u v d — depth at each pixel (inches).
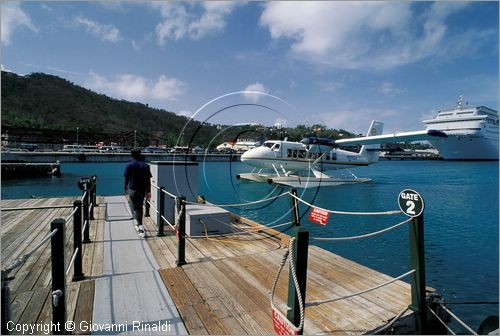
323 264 171.6
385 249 324.8
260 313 116.7
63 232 98.0
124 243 207.0
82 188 213.5
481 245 351.6
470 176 1389.0
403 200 130.6
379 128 1323.8
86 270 158.4
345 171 1547.7
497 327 130.1
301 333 83.8
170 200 264.8
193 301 125.3
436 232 414.6
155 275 152.3
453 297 222.7
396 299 131.6
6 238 216.8
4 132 2394.2
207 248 197.0
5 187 869.8
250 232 236.2
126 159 2065.7
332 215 497.7
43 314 113.9
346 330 108.1
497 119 2881.4
